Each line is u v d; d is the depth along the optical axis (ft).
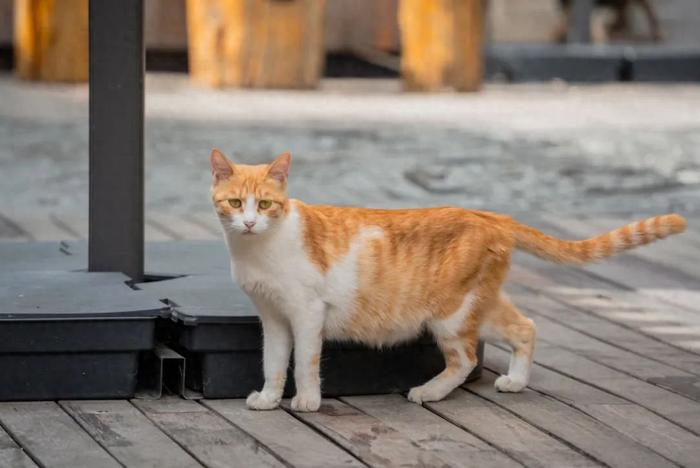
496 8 96.89
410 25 74.64
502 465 16.58
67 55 73.10
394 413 18.94
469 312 19.27
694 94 80.02
